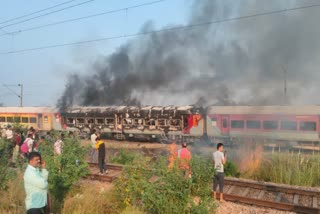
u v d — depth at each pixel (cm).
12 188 750
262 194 902
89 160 1406
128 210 697
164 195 615
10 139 1361
